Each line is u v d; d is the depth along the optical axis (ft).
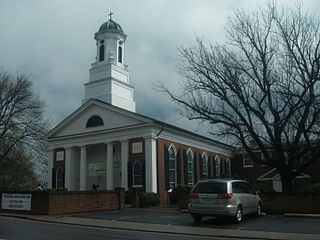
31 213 87.45
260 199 77.10
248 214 73.61
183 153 154.40
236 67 103.65
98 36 178.40
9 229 58.49
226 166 194.29
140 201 110.42
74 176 156.66
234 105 97.50
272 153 114.52
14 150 163.53
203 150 172.96
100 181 153.48
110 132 145.59
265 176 173.47
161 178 136.98
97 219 76.23
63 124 158.51
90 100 151.74
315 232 55.06
